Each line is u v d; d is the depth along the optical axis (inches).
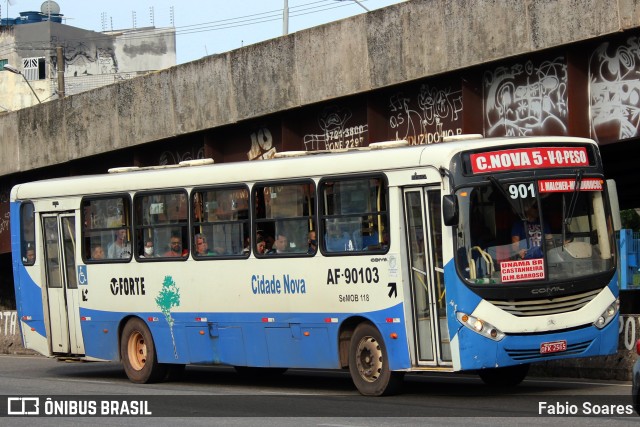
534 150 541.6
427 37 776.3
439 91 799.7
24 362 956.0
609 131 692.7
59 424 506.9
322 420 482.0
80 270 742.5
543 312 524.1
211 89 980.6
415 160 544.7
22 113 1222.3
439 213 538.0
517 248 526.9
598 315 536.7
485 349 516.4
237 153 1003.3
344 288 577.0
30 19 2883.9
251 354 630.5
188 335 668.7
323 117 904.3
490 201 528.7
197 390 650.8
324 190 589.3
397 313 550.9
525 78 738.2
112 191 720.3
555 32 693.3
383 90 837.2
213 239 652.7
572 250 537.3
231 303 639.8
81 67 2738.7
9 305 1573.6
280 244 612.7
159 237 689.0
